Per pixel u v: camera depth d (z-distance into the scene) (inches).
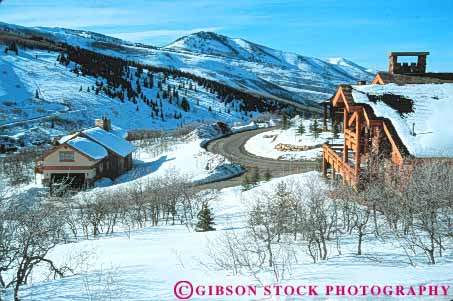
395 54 965.2
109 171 1860.2
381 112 717.9
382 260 431.2
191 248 589.0
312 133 2103.8
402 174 614.2
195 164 1820.9
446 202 498.0
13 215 507.2
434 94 752.3
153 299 345.1
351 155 1084.5
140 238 745.6
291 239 581.9
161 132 3073.3
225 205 1088.2
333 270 384.5
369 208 598.5
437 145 642.2
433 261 411.2
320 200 645.3
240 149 2241.6
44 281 447.2
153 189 1089.4
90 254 614.2
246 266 444.5
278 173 1640.0
